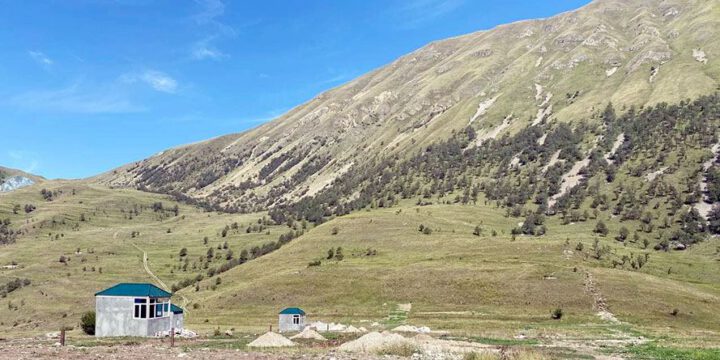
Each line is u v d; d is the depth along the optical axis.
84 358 38.19
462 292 140.50
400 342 46.84
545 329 92.06
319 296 150.88
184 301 174.00
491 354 40.94
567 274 144.00
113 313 77.19
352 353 43.91
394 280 153.75
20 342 61.16
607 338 73.00
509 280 143.25
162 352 43.88
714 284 162.75
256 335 79.12
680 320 115.31
